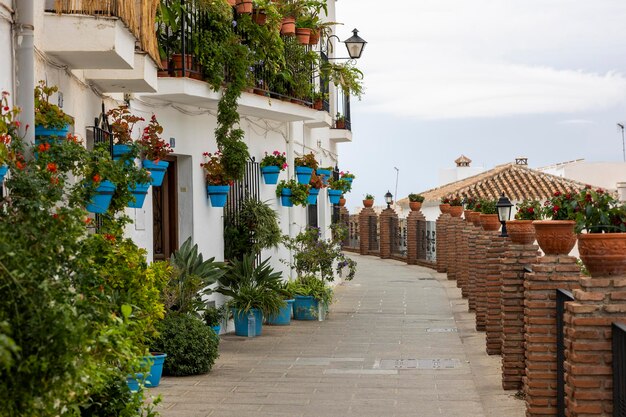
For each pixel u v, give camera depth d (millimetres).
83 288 5559
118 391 7191
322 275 20281
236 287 17344
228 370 13281
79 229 5695
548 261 9422
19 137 7551
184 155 16422
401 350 15203
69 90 10555
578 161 52781
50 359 4449
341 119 28844
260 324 17031
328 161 28828
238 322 16844
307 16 20281
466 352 14914
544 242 9508
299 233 20422
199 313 15781
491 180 40062
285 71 19016
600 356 7277
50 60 9734
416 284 28500
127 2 10367
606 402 7250
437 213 42594
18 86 8109
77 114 11008
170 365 12633
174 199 16453
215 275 14711
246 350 15188
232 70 16469
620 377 6926
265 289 17203
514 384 11586
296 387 12000
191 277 13570
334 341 16250
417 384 12188
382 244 41531
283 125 20422
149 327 9555
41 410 4496
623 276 7375
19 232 5188
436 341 16219
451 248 30016
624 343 6730
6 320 4305
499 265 14547
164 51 15438
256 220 18000
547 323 9375
